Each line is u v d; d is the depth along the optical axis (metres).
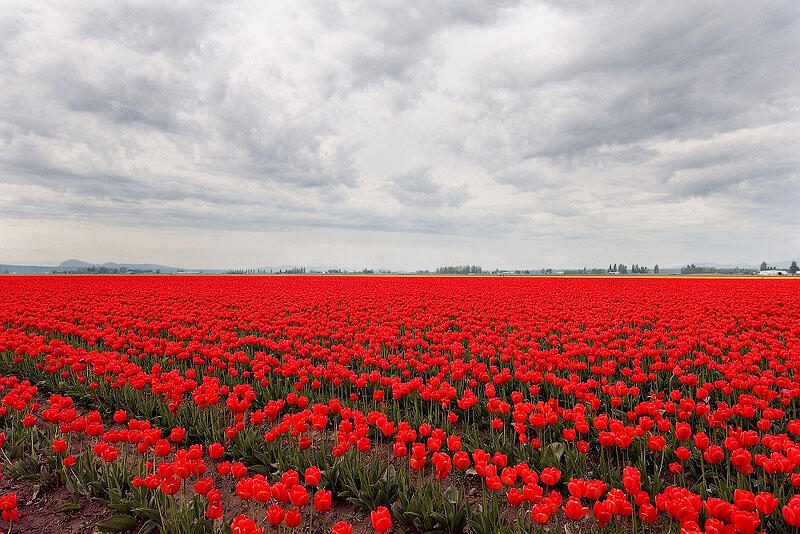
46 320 15.88
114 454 5.99
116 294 29.14
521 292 30.80
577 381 8.55
